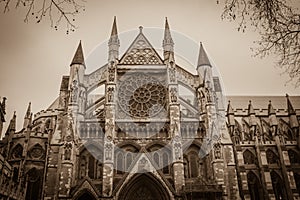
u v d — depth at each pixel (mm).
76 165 49688
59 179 46625
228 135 54312
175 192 46469
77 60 58438
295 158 67812
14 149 59000
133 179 47156
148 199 48125
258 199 60812
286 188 61094
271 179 63031
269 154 66562
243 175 57969
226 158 51656
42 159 57406
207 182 47906
